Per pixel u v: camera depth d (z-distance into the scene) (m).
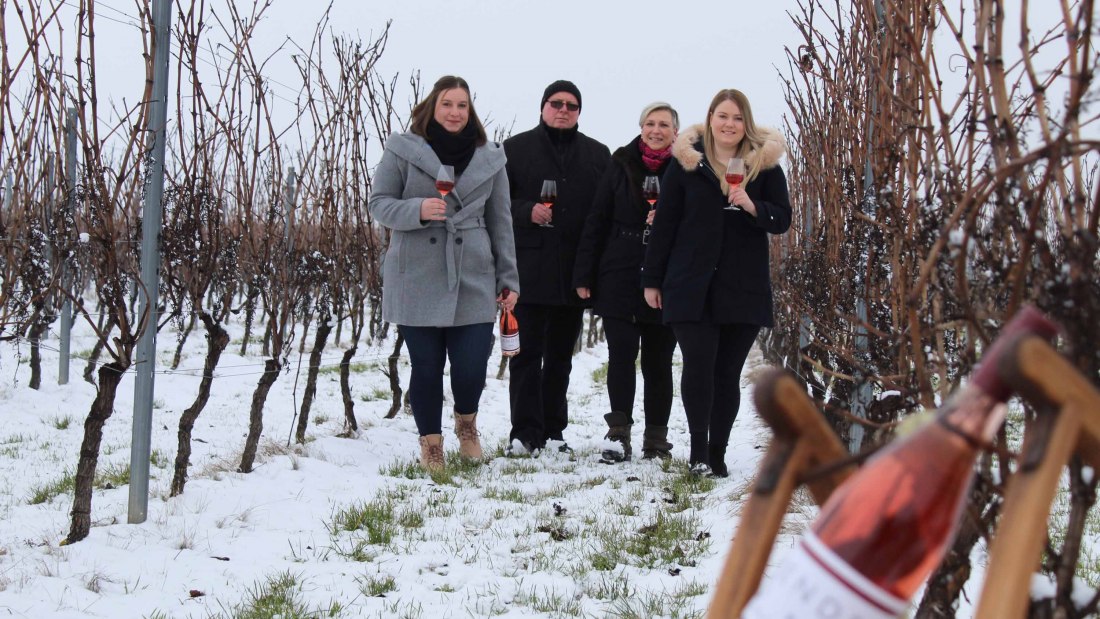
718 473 5.74
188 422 5.13
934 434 0.90
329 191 7.16
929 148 2.16
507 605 3.68
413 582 3.92
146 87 4.31
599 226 6.16
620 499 5.23
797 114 5.80
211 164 5.68
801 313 5.48
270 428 7.81
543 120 6.45
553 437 6.87
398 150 5.75
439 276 5.76
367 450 6.66
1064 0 1.56
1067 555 1.61
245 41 5.72
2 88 4.40
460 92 5.73
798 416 1.00
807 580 0.90
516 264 6.19
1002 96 1.72
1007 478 1.93
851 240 4.20
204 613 3.53
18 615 3.41
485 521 4.82
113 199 4.32
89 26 4.23
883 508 0.89
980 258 1.95
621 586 3.83
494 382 11.58
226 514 4.81
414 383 5.95
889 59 3.40
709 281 5.40
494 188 5.95
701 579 3.91
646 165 6.05
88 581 3.79
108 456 6.58
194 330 15.12
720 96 5.36
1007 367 0.86
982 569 3.32
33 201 5.99
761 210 5.23
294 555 4.23
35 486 5.70
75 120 6.72
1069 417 0.86
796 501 4.32
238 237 6.55
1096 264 1.72
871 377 2.62
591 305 6.46
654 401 6.41
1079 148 1.39
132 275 4.51
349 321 18.45
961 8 2.12
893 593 0.89
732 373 5.64
